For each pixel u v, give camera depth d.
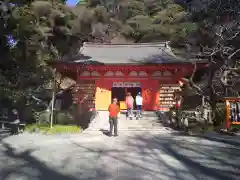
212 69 19.27
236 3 22.62
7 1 23.36
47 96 20.61
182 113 15.34
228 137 12.05
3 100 19.89
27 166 7.54
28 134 13.34
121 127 15.02
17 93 19.77
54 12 30.03
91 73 21.84
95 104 21.50
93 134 13.47
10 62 25.41
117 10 47.69
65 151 9.52
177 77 21.53
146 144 10.84
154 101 21.52
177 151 9.55
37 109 18.81
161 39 39.62
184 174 6.86
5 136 12.73
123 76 21.77
